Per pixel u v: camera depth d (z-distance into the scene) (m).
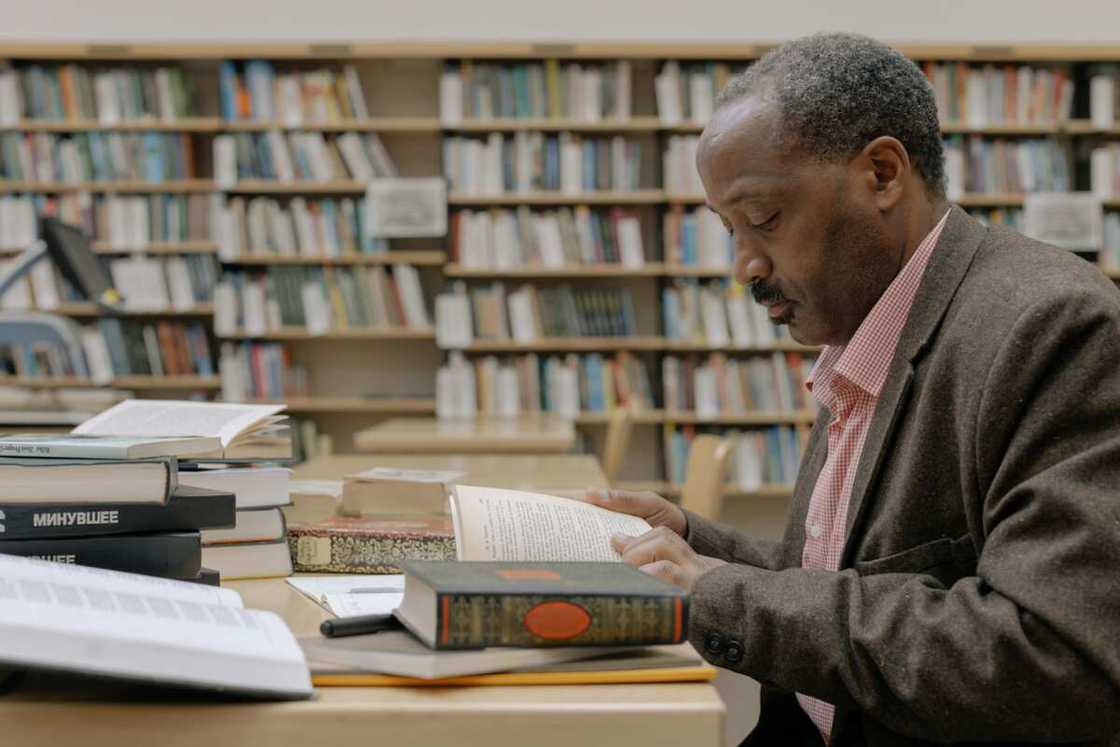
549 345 5.26
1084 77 5.39
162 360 5.25
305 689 0.64
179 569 0.84
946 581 0.94
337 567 1.11
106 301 3.45
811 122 0.97
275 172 5.24
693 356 5.36
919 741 0.90
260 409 1.23
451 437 3.62
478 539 0.93
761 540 1.29
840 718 1.00
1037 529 0.80
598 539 0.97
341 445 5.56
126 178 5.21
